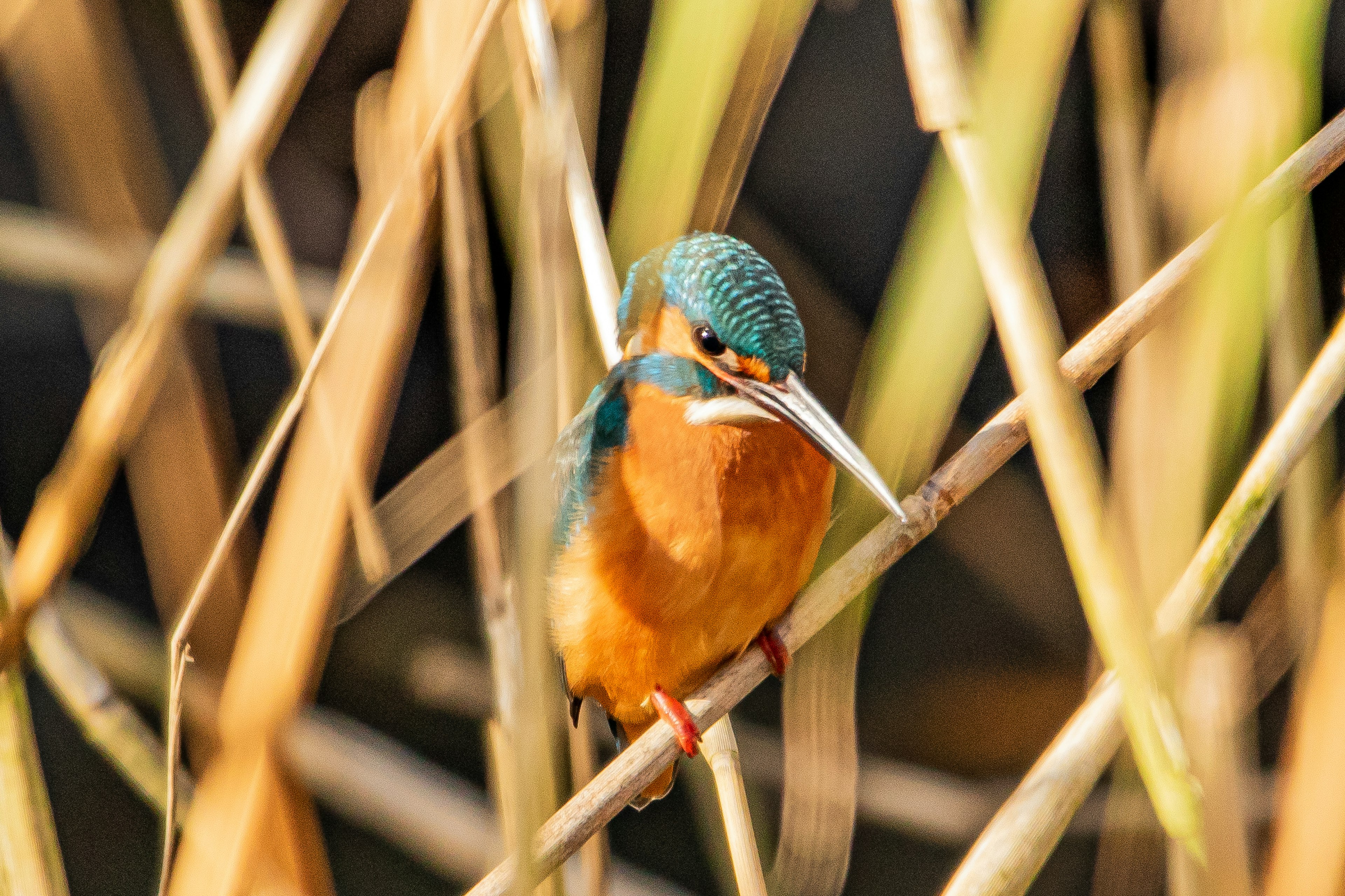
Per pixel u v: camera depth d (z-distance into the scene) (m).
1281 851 5.16
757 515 7.03
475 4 5.12
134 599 12.04
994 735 12.26
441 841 9.65
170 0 9.06
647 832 12.62
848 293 12.39
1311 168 5.02
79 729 12.46
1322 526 5.21
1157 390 4.29
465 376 5.92
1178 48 4.86
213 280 8.31
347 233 11.07
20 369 12.91
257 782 4.94
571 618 7.56
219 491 6.25
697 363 7.38
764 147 12.62
